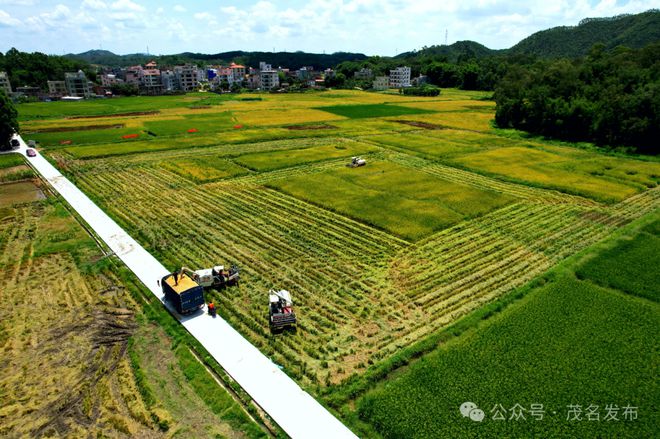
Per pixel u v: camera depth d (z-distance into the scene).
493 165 65.94
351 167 63.78
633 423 19.25
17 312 28.02
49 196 50.72
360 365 23.27
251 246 37.88
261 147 78.44
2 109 72.75
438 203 48.50
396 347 24.83
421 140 85.44
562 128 87.44
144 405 20.58
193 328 26.20
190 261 35.00
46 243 38.06
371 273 33.31
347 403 20.83
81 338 25.48
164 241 38.69
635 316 27.27
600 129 81.06
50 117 114.94
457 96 182.25
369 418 19.62
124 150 74.19
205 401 20.77
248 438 18.78
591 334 25.47
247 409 20.38
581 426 19.08
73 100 169.38
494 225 42.88
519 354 23.62
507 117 100.88
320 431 19.03
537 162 68.31
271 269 33.84
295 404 20.53
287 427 19.23
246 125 102.00
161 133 90.31
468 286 31.59
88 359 23.83
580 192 52.41
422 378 21.86
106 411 20.28
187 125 101.50
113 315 27.72
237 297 29.80
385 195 50.91
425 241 39.06
